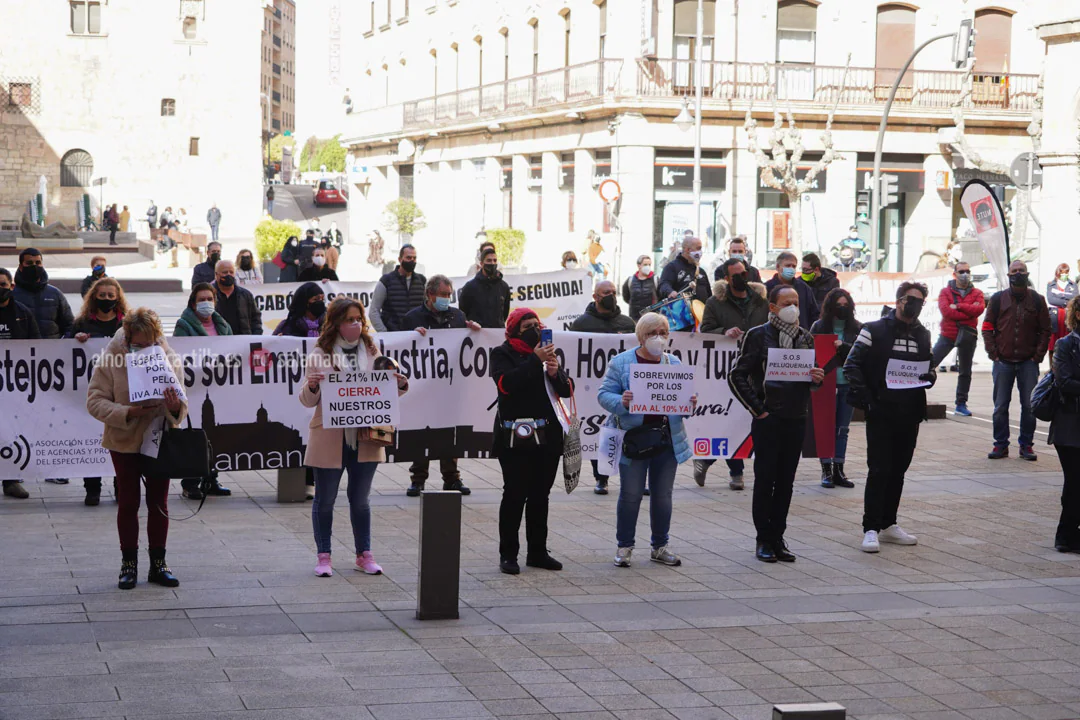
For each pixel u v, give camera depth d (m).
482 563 9.50
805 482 13.21
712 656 7.27
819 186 41.25
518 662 7.07
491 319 13.45
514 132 47.38
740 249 14.55
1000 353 14.56
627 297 16.94
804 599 8.63
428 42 56.91
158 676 6.62
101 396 8.42
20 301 12.04
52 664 6.76
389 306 13.83
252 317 12.99
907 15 42.28
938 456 14.88
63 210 69.19
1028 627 8.05
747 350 9.63
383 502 11.73
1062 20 24.70
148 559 9.26
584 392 12.32
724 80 40.56
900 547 10.34
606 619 8.01
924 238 42.12
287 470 11.58
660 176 40.38
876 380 10.15
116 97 69.38
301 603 8.17
